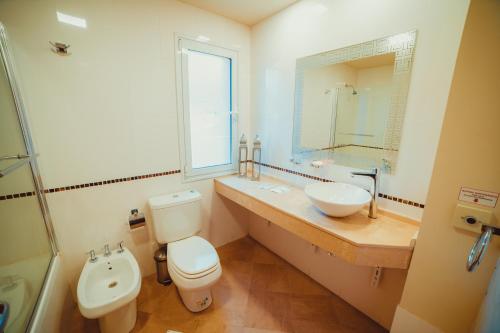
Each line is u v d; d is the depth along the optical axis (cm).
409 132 133
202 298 166
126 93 171
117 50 163
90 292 150
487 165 80
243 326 158
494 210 80
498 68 74
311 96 184
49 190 153
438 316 100
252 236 271
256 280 202
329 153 178
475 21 76
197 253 171
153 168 194
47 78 143
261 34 219
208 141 226
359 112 155
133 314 155
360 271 164
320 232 135
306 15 177
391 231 128
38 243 143
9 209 125
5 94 126
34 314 110
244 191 197
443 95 118
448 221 91
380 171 147
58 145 152
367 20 142
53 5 138
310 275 204
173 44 186
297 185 210
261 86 229
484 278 85
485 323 72
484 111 78
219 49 211
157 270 196
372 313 162
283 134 215
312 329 156
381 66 140
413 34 124
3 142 122
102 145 168
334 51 163
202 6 191
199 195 202
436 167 91
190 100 206
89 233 172
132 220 179
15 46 132
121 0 159
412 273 105
